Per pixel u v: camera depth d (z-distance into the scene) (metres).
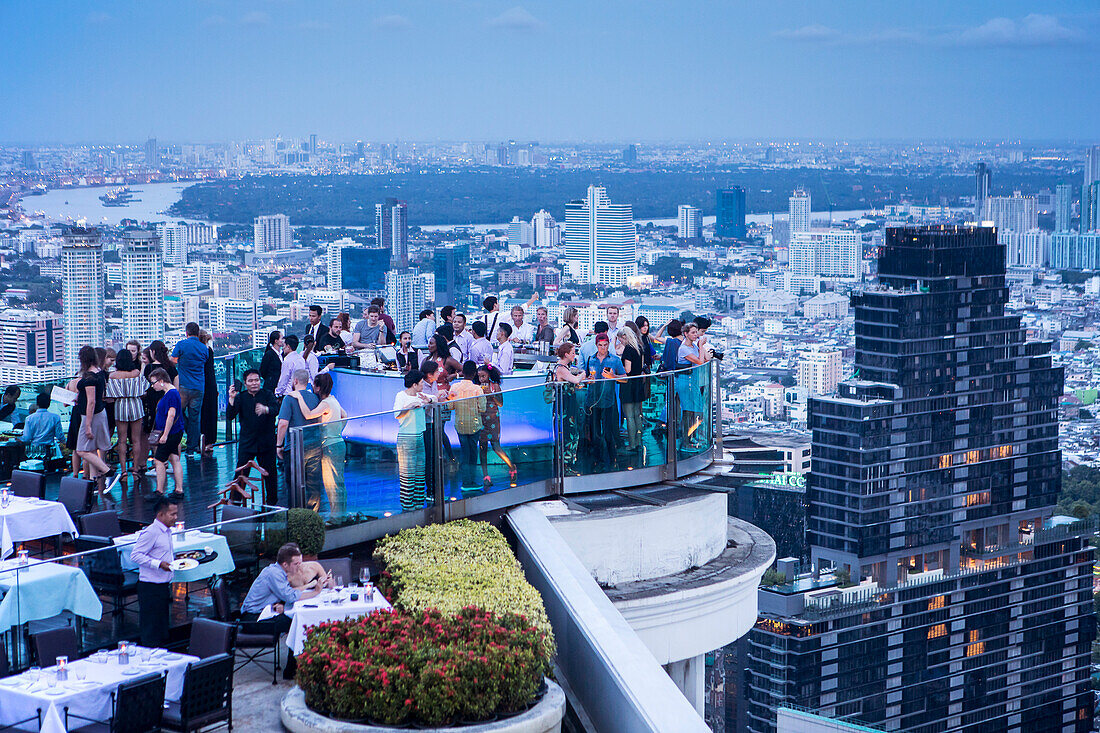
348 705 7.98
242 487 12.91
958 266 160.25
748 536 16.69
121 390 14.07
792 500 151.62
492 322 18.95
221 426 17.89
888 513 151.50
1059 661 160.38
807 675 135.88
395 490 12.15
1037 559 159.88
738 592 14.52
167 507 9.88
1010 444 163.12
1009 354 161.75
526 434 13.52
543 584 11.61
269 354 17.03
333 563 10.76
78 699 7.99
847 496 149.62
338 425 11.62
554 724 8.23
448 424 12.61
